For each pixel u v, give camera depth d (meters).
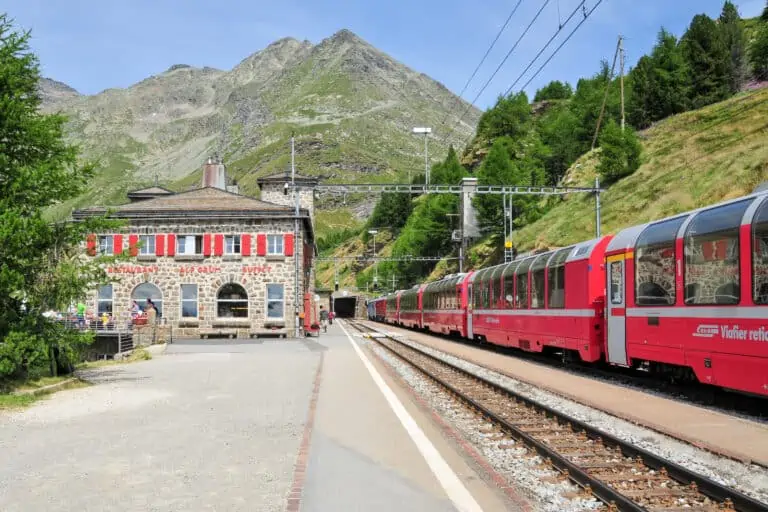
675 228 14.35
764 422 11.56
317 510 6.64
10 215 15.49
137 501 6.91
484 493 7.25
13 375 16.23
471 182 81.62
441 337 44.69
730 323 12.25
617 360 16.98
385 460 8.75
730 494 6.82
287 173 61.28
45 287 16.59
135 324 38.38
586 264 19.02
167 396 15.04
